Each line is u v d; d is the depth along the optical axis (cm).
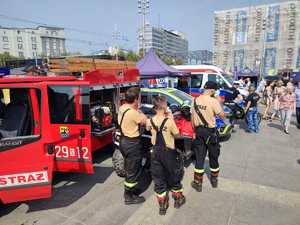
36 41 8825
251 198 407
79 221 350
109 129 539
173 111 580
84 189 449
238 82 1744
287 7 5653
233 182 466
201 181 428
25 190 329
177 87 1379
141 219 350
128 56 5319
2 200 322
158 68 1055
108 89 599
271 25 5916
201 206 382
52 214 369
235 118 923
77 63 558
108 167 552
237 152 650
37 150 329
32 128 353
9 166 319
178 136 346
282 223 339
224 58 6725
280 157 612
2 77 388
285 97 868
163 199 360
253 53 6253
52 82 370
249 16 6194
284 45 5812
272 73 4847
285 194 421
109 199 412
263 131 902
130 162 379
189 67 1398
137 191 439
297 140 774
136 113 366
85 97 378
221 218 351
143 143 451
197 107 414
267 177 491
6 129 353
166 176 371
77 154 390
